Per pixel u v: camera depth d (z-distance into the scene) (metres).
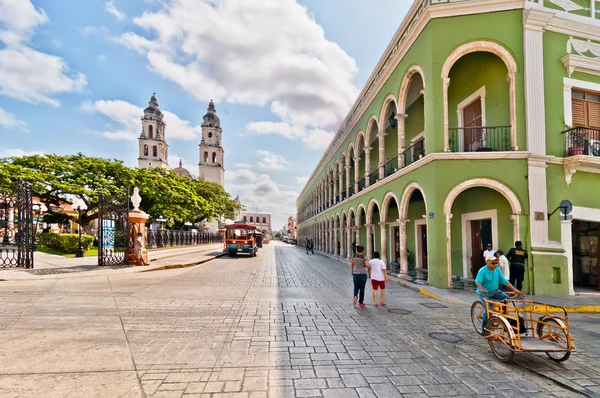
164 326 5.95
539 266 10.12
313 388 3.70
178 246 23.94
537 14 10.77
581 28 11.38
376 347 5.15
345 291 10.39
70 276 11.87
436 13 11.19
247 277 13.24
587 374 4.32
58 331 5.48
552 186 10.74
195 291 9.59
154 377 3.86
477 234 12.76
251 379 3.88
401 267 13.29
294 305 8.00
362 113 19.48
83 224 25.23
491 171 10.59
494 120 11.81
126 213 15.27
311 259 24.58
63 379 3.73
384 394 3.62
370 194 17.83
